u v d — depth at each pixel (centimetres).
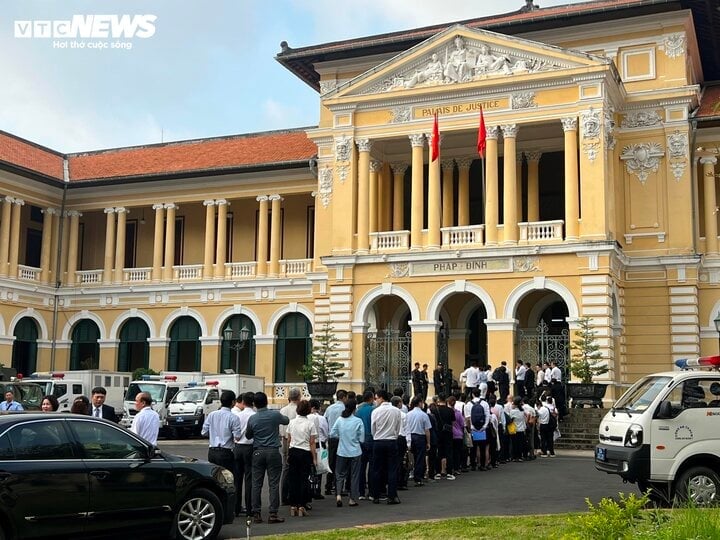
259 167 4731
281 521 1634
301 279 4675
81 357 5138
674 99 3912
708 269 3912
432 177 3856
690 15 3947
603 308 3506
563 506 1759
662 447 1650
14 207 4875
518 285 3662
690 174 3912
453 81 3847
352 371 3888
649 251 3925
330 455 2030
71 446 1316
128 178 4975
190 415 3734
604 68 3584
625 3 3916
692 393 1684
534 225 3703
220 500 1457
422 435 2158
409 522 1483
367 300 3909
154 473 1379
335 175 4050
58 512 1269
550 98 3703
